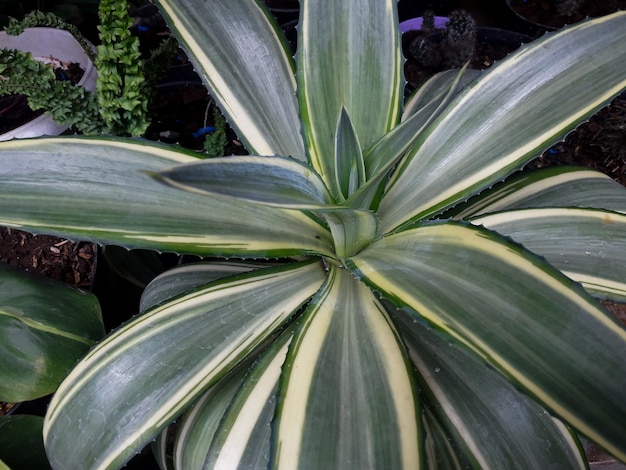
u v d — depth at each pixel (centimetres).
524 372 23
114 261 51
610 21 33
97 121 52
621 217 33
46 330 41
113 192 32
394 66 35
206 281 40
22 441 41
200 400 35
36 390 41
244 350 31
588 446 47
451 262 27
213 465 29
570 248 33
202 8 37
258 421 30
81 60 69
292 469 22
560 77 33
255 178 23
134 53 46
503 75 34
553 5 81
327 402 24
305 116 34
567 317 23
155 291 41
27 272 45
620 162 64
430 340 33
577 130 67
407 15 85
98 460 29
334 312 29
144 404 30
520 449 30
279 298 33
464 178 33
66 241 57
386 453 23
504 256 26
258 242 33
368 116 35
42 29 68
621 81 32
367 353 27
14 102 66
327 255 33
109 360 31
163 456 39
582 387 22
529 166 63
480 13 84
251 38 38
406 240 30
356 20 34
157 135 62
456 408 31
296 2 80
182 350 31
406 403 24
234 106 37
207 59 37
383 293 27
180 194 33
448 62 72
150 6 76
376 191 32
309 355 26
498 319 24
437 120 34
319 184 28
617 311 52
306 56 34
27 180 31
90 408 30
